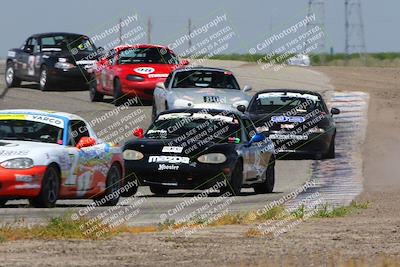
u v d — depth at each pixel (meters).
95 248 27.58
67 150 41.22
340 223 35.50
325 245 29.06
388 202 45.16
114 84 85.50
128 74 83.88
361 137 80.50
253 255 26.75
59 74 93.62
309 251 27.69
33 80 96.81
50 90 97.44
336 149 74.62
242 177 50.16
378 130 83.94
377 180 58.91
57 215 36.53
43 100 91.00
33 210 38.81
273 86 107.12
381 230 32.97
